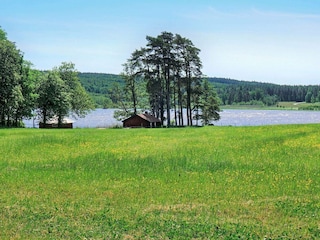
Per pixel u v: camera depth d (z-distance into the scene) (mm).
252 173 20375
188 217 12641
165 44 82938
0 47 73688
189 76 87688
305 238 10766
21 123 87000
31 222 12055
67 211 13250
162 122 90812
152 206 13953
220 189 16719
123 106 101312
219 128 52781
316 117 160250
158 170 21281
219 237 10789
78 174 20188
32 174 20125
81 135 42156
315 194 15891
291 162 23484
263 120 141000
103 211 13234
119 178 19281
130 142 35094
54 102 84000
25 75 82312
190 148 30016
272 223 12055
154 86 87188
